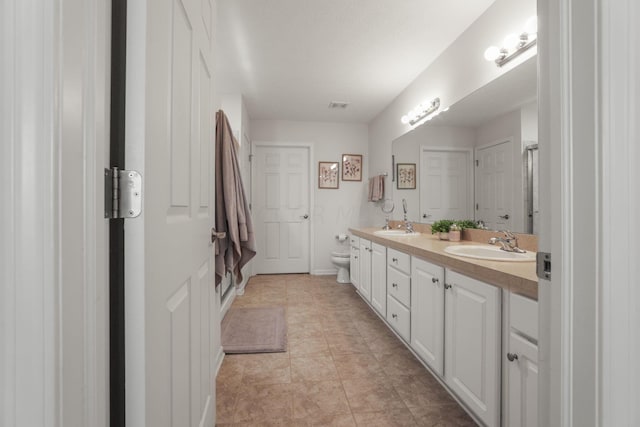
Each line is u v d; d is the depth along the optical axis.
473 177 2.09
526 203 1.67
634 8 0.47
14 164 0.38
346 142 4.33
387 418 1.40
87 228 0.46
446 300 1.50
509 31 1.75
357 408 1.47
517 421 1.04
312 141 4.27
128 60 0.58
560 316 0.52
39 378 0.39
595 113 0.47
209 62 1.16
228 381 1.69
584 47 0.48
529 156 1.65
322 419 1.39
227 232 1.83
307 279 4.05
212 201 1.26
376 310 2.57
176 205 0.79
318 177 4.30
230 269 1.82
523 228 1.69
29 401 0.38
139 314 0.58
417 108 2.72
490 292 1.16
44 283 0.39
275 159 4.27
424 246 1.84
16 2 0.38
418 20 2.03
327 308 2.93
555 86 0.52
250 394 1.58
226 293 2.97
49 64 0.39
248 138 3.98
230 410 1.45
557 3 0.51
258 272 4.27
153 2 0.63
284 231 4.31
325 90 3.18
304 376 1.75
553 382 0.54
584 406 0.49
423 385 1.66
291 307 2.96
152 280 0.62
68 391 0.42
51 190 0.39
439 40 2.26
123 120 0.57
